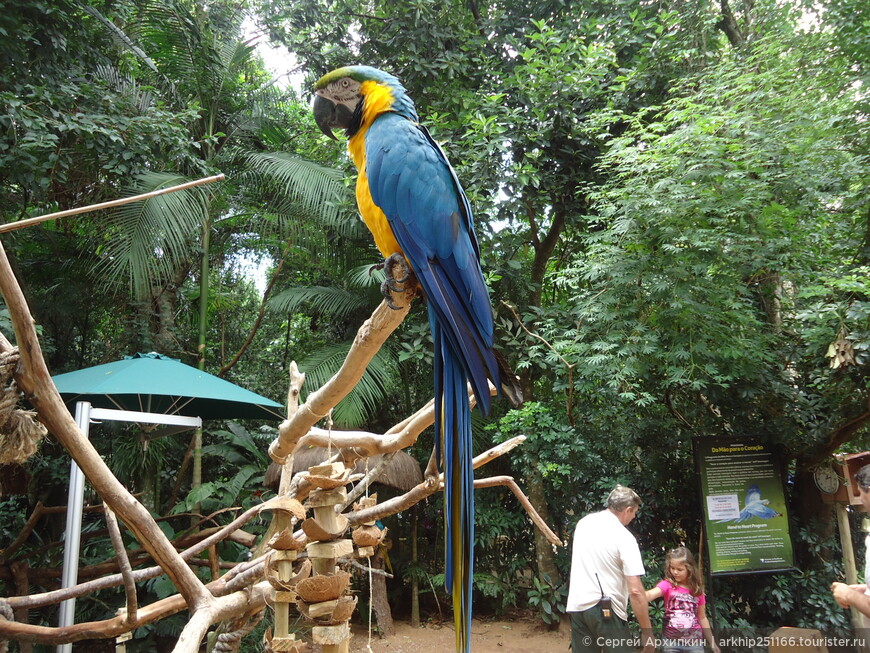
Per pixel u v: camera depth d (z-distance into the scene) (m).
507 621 8.48
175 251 7.04
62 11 6.29
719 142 5.85
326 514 1.67
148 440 6.92
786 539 6.71
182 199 7.07
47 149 5.99
